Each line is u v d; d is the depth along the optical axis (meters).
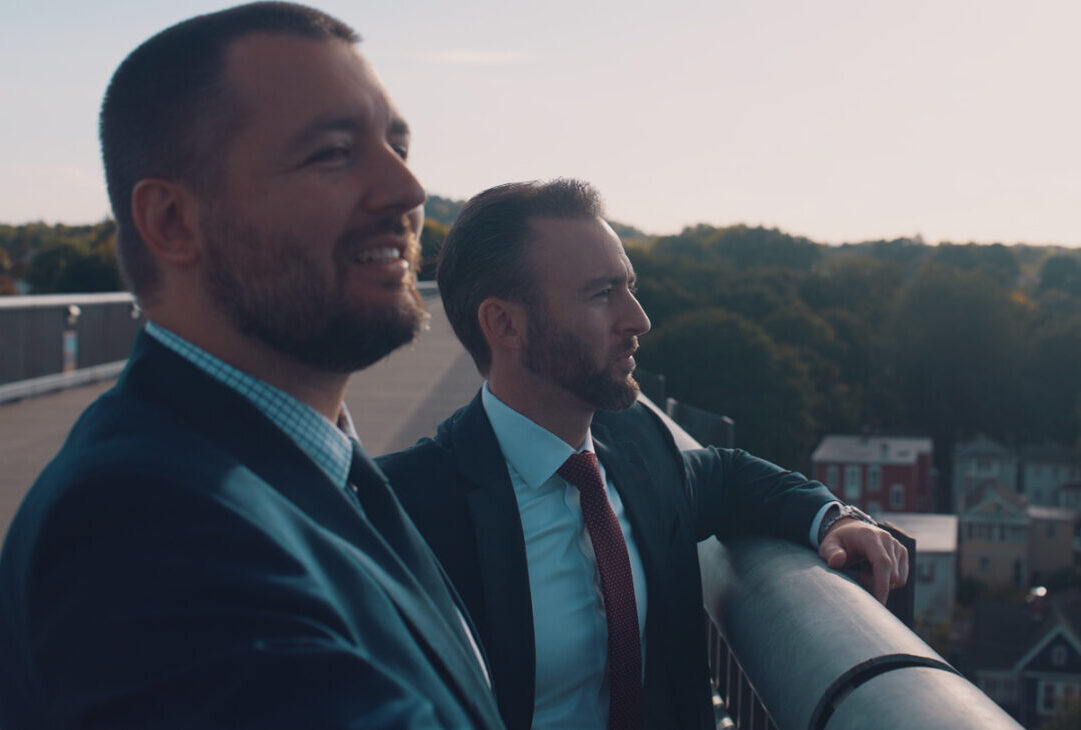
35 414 7.65
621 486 1.78
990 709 1.01
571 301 1.71
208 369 0.87
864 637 1.21
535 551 1.71
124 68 0.86
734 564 1.74
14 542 0.75
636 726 1.66
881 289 82.50
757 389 55.03
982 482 74.19
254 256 0.83
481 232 1.77
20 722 0.71
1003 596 64.62
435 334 10.90
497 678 1.61
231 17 0.85
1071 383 75.88
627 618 1.67
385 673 0.68
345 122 0.85
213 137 0.83
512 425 1.75
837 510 1.75
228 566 0.67
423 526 1.70
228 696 0.61
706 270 76.06
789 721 1.28
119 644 0.62
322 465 0.93
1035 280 107.31
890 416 77.38
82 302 9.66
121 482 0.69
